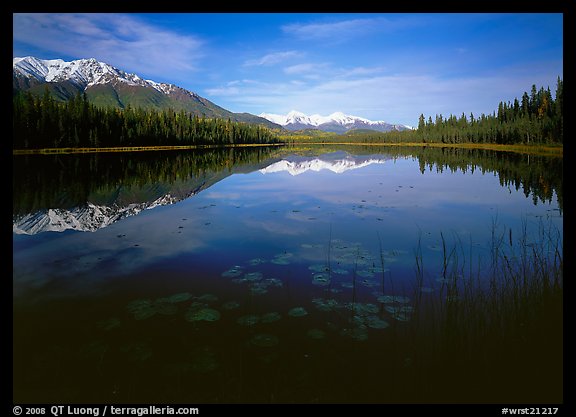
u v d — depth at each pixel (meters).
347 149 122.12
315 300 8.59
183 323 7.62
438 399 5.29
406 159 64.00
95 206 20.80
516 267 10.14
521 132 84.25
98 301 8.69
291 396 5.46
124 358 6.45
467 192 25.06
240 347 6.75
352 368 6.04
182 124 110.62
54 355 6.54
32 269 10.75
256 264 11.17
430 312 7.82
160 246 13.07
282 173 40.09
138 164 48.25
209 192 26.00
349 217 17.61
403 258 11.55
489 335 6.52
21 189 26.50
